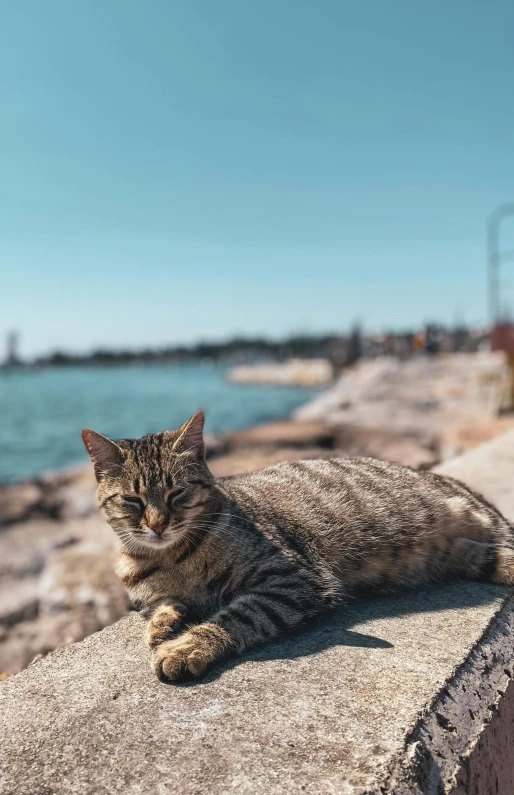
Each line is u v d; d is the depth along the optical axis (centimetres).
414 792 44
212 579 64
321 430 242
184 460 67
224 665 55
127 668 56
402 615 63
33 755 46
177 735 47
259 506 70
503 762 52
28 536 146
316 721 48
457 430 225
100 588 114
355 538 69
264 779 43
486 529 73
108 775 44
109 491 67
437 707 50
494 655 57
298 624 60
